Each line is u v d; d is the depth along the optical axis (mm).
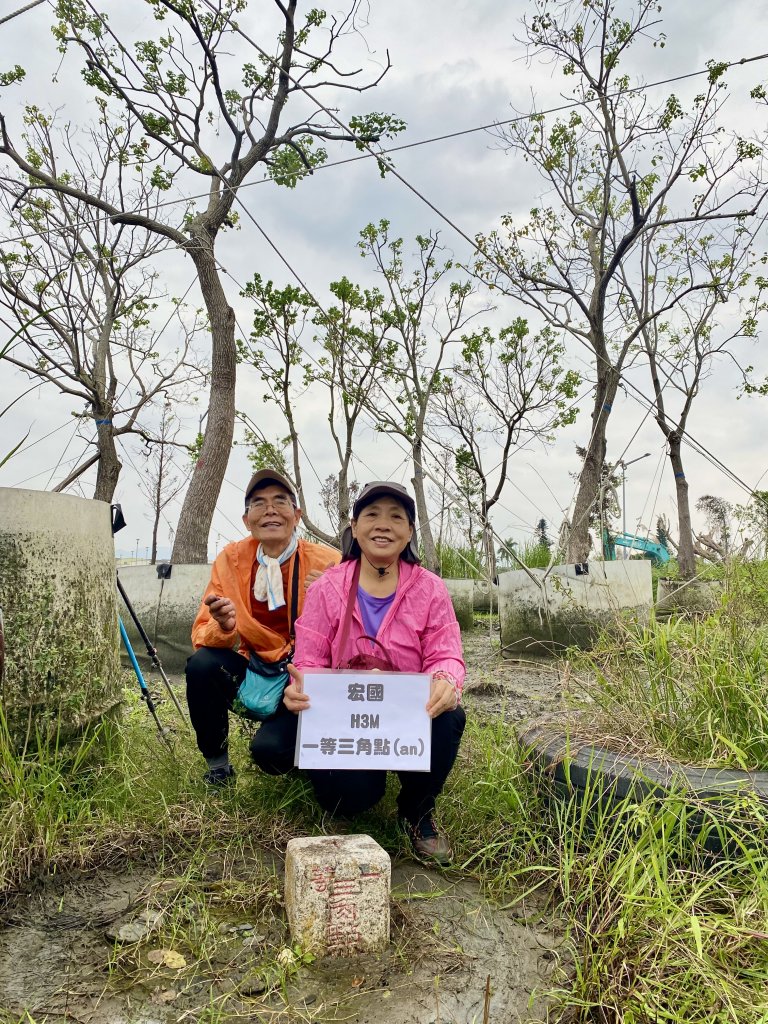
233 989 2018
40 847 2529
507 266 8602
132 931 2236
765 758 2701
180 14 7273
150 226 7648
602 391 8625
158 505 11734
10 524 2938
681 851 2363
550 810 2832
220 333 7836
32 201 7383
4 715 2732
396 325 8453
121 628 3715
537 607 6113
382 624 2721
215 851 2670
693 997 1874
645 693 3195
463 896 2514
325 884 2182
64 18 7141
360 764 2537
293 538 3186
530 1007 1990
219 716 3047
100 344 7902
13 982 2033
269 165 8062
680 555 9039
